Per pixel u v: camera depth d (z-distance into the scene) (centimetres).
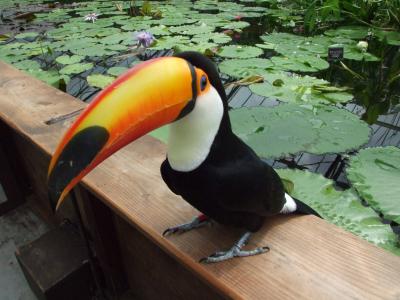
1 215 246
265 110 258
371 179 188
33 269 178
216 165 95
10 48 430
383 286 93
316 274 98
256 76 309
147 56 405
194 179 96
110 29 491
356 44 404
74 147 80
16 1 778
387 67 364
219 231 114
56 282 172
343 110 256
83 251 185
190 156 94
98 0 745
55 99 196
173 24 505
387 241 157
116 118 81
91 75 335
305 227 113
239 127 240
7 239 229
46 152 152
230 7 609
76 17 596
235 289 96
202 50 372
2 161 232
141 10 576
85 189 150
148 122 85
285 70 335
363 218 168
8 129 228
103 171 142
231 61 352
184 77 85
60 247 188
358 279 95
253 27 514
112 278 181
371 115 280
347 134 229
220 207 100
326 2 490
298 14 557
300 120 244
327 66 337
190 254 108
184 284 142
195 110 89
